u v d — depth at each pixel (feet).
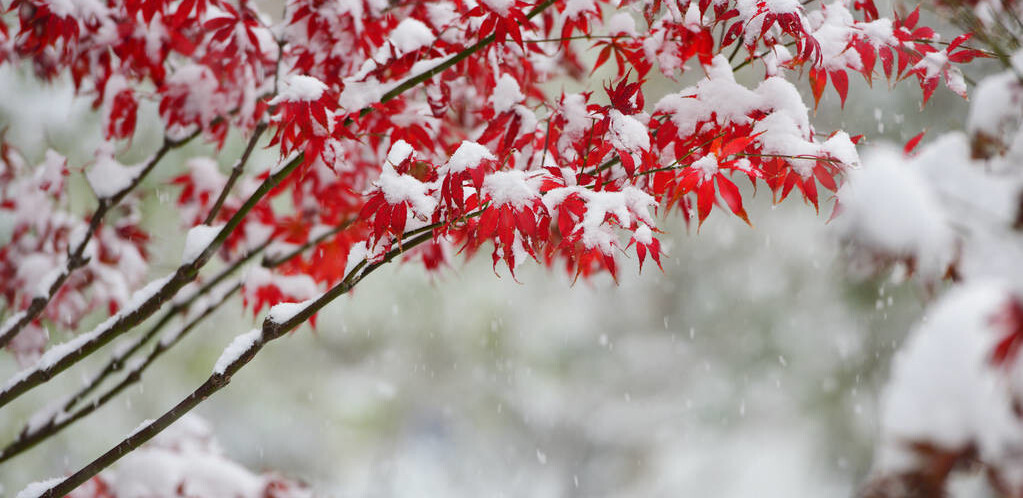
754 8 9.84
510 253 8.97
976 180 5.59
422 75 11.31
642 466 48.52
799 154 9.45
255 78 12.84
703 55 10.96
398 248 9.67
